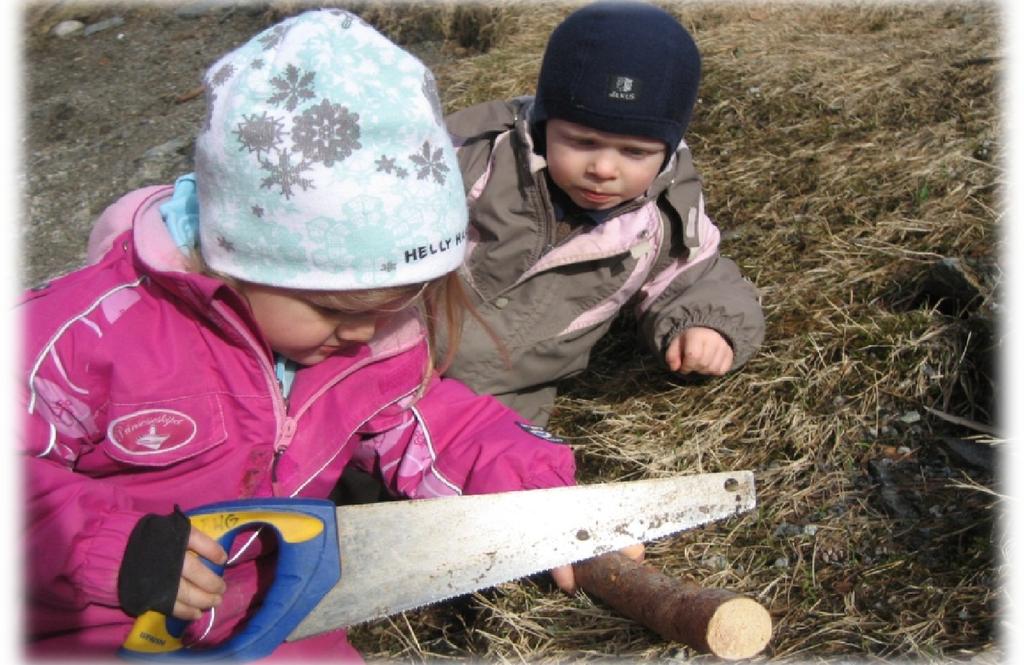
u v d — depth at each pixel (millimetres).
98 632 1848
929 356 2586
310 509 1854
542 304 2584
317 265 1787
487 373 2619
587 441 2682
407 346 2131
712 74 3842
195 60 4910
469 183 2504
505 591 2312
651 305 2709
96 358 1853
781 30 4266
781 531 2350
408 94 1787
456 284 2170
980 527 2232
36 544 1722
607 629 2199
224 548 1832
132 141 4266
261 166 1742
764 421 2600
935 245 2889
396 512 1979
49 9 5355
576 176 2377
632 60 2262
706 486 2133
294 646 2008
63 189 3979
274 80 1757
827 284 2885
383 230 1773
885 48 3961
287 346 1919
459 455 2193
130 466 1958
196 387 1936
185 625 1821
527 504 2039
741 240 3115
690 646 1979
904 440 2479
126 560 1697
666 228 2582
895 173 3229
